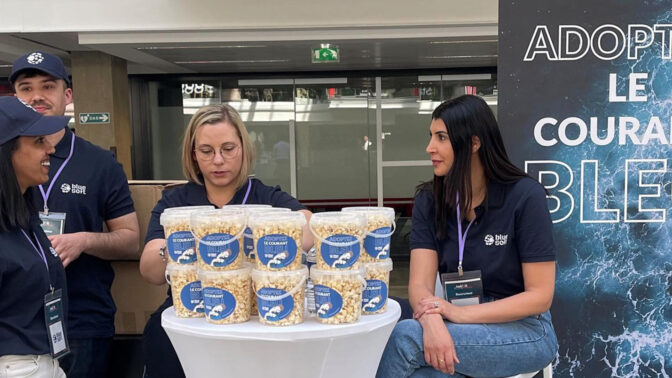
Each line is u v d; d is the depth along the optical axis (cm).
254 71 782
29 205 177
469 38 542
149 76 787
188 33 538
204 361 147
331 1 522
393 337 196
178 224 155
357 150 803
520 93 255
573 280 262
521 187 200
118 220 244
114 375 271
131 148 791
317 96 793
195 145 198
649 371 263
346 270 146
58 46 626
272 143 804
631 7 251
